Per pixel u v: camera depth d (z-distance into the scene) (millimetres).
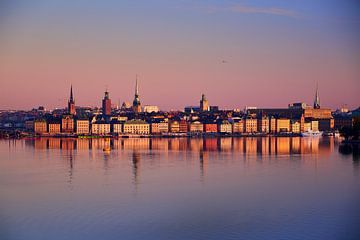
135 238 126750
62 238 127125
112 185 188500
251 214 145625
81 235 129125
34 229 133500
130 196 169000
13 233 130500
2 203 159875
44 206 155750
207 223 137750
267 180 199250
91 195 170500
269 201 161125
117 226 135625
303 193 173000
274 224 136500
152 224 137000
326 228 133000
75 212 148625
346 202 159375
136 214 146250
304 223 137125
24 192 175875
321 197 166500
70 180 199625
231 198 165500
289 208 152125
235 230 131875
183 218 142125
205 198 165750
